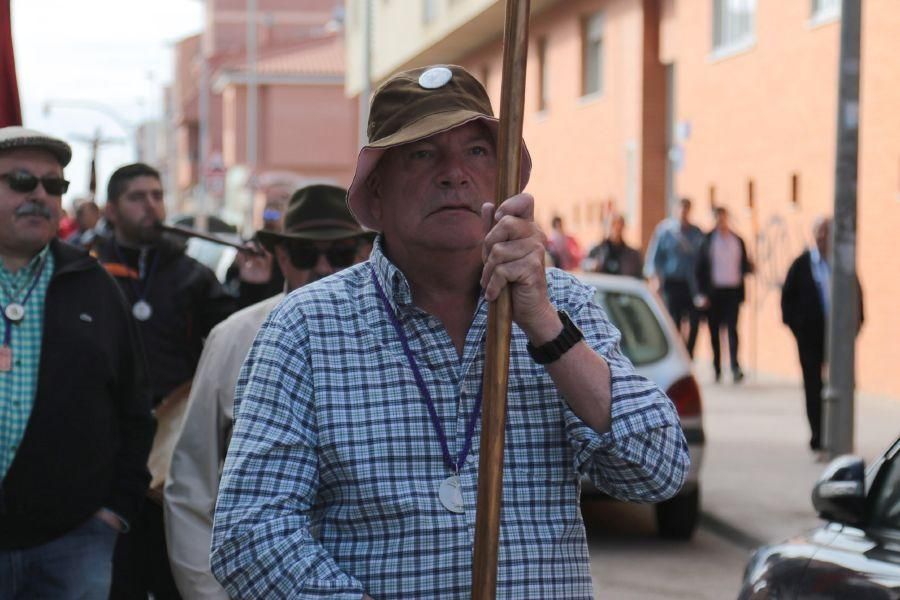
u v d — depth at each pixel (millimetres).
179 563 4863
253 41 57406
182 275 7035
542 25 33719
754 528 10469
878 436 14578
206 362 4969
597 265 22031
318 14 94562
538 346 2910
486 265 2818
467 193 3082
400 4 40688
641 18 27141
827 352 13172
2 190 5160
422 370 3043
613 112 28781
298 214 5535
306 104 72688
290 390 3029
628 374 3018
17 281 5227
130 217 6953
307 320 3078
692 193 25125
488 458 2787
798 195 20891
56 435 5133
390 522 2961
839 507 4969
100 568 5242
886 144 17875
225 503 2980
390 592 2926
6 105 6617
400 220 3100
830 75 19891
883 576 4480
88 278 5336
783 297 13898
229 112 76188
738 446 14367
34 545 5145
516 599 2941
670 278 21031
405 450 2994
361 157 3107
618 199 28531
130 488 5340
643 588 8953
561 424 3047
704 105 24547
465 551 2951
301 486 2986
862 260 18484
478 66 37906
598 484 3078
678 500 10484
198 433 4938
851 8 11836
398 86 3146
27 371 5141
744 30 23172
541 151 34000
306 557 2910
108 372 5266
